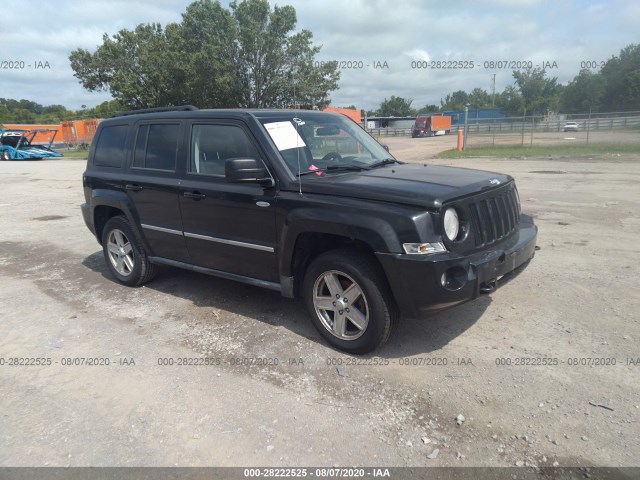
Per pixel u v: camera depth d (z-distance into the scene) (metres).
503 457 2.71
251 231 4.30
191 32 35.56
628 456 2.66
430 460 2.71
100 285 5.86
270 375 3.64
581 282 5.15
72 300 5.38
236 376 3.65
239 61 35.16
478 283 3.50
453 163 18.98
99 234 6.14
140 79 39.72
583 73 55.56
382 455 2.77
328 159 4.46
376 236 3.45
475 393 3.28
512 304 4.66
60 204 12.35
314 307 4.04
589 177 13.16
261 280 4.45
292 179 4.03
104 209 5.94
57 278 6.20
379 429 2.99
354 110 37.75
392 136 62.75
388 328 3.69
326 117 5.03
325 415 3.14
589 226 7.57
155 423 3.14
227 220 4.45
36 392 3.56
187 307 5.00
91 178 5.87
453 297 3.41
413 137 57.84
